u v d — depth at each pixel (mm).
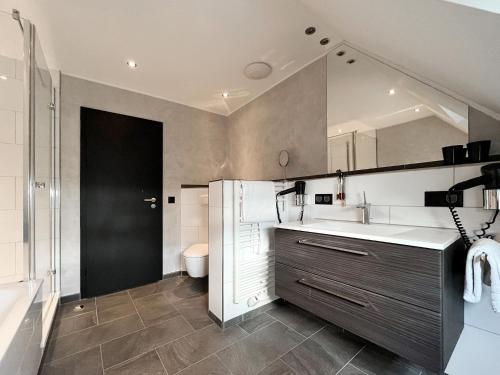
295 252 1391
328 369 1194
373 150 1563
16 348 822
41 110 1654
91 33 1639
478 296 901
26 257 1386
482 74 827
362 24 1166
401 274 955
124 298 2102
